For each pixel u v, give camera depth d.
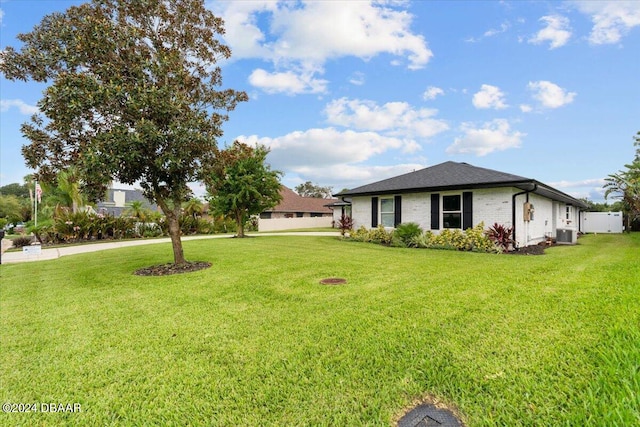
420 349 2.94
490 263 7.58
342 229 15.77
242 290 5.39
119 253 11.62
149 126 6.04
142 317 4.18
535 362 2.58
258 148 18.00
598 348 2.72
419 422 1.99
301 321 3.81
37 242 18.58
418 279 5.85
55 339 3.52
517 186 10.51
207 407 2.24
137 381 2.62
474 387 2.31
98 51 6.27
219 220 25.17
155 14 7.30
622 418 1.81
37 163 6.67
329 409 2.16
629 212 21.33
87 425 2.11
